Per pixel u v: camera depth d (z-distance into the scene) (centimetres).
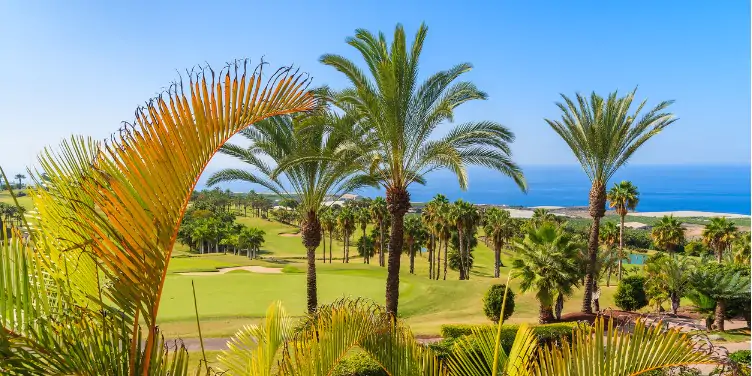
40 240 221
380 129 1245
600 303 2475
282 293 2456
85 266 230
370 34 1209
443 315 2033
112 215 188
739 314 1845
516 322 1898
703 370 534
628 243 8138
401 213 1311
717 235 4175
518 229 5106
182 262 4147
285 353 348
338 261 6844
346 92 1220
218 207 10875
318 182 1658
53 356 183
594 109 1964
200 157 205
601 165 1986
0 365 172
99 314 211
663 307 2420
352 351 641
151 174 192
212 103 207
